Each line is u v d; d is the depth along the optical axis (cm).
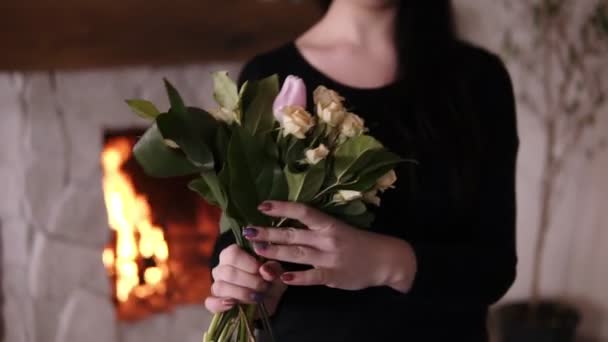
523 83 269
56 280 234
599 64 256
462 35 270
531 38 265
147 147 113
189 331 258
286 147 113
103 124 230
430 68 136
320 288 135
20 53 203
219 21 224
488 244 137
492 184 138
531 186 275
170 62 222
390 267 123
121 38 213
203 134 112
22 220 230
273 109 113
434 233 136
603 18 243
